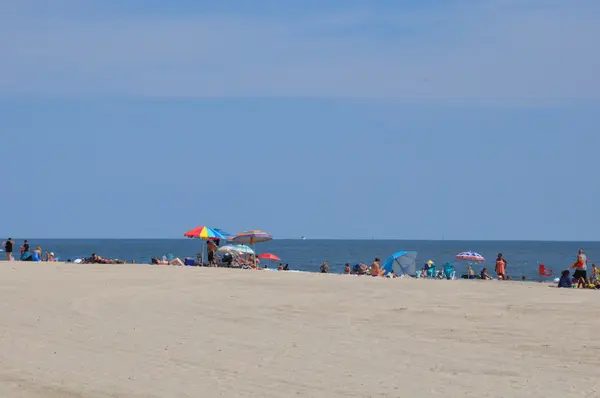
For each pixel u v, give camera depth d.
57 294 25.92
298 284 30.19
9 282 29.20
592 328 19.83
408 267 54.78
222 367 14.95
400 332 19.33
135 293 26.66
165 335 18.48
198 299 25.34
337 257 167.25
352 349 16.98
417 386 13.50
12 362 15.09
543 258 168.25
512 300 25.44
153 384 13.41
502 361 15.79
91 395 12.59
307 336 18.64
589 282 43.22
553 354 16.59
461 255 72.12
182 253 194.12
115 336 18.22
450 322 20.86
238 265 51.84
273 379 13.93
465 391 13.16
